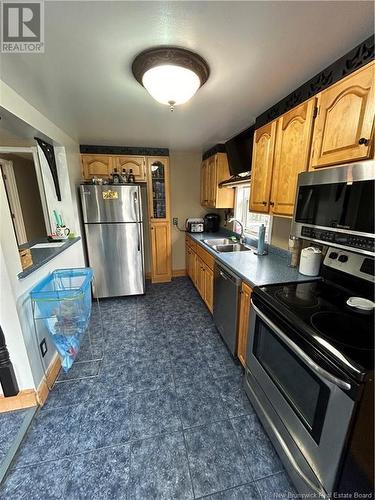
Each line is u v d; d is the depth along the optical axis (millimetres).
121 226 3076
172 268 4195
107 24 963
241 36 1052
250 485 1128
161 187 3564
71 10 884
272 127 1713
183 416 1489
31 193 3895
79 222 2947
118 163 3291
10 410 1503
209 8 886
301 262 1694
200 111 1959
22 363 1484
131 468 1198
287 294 1327
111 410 1535
